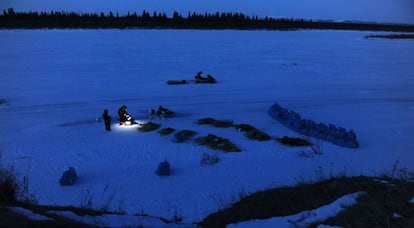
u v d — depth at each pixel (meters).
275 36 78.19
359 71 33.12
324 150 12.66
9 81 25.83
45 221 3.98
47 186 9.55
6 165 11.03
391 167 10.81
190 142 13.68
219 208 7.73
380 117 17.78
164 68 32.53
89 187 9.52
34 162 11.47
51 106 19.39
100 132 15.04
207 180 9.95
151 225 5.00
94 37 63.69
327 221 4.70
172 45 52.72
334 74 31.34
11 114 17.67
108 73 29.59
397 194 5.32
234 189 9.20
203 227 5.51
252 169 10.77
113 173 10.60
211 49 48.62
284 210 5.73
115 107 19.39
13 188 5.02
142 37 65.94
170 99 21.41
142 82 26.31
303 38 74.44
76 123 16.34
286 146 13.15
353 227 4.35
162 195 8.91
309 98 22.11
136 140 13.95
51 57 37.88
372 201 5.09
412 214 4.50
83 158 11.93
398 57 44.31
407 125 16.28
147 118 17.34
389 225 4.20
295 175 10.17
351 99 21.98
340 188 6.15
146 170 10.84
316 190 6.40
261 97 22.23
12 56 38.19
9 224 3.64
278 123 16.45
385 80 28.73
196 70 31.83
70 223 4.19
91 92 22.88
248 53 45.09
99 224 4.50
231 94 22.97
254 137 14.12
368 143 13.66
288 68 34.06
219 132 14.98
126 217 5.16
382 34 96.50
